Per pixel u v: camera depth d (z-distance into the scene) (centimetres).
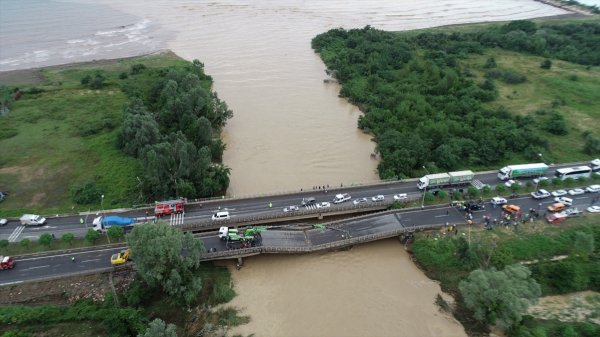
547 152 18225
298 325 11294
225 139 19850
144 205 14850
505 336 11025
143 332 10438
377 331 11162
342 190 15825
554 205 14562
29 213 14662
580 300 12006
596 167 16925
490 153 17762
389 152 17600
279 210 14588
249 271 12950
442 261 12862
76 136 19800
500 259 12488
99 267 12262
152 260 11144
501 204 14900
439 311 11744
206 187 15212
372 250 13762
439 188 15800
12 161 17838
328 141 19888
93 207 14988
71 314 10719
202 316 11481
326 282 12619
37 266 12300
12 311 10731
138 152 17650
